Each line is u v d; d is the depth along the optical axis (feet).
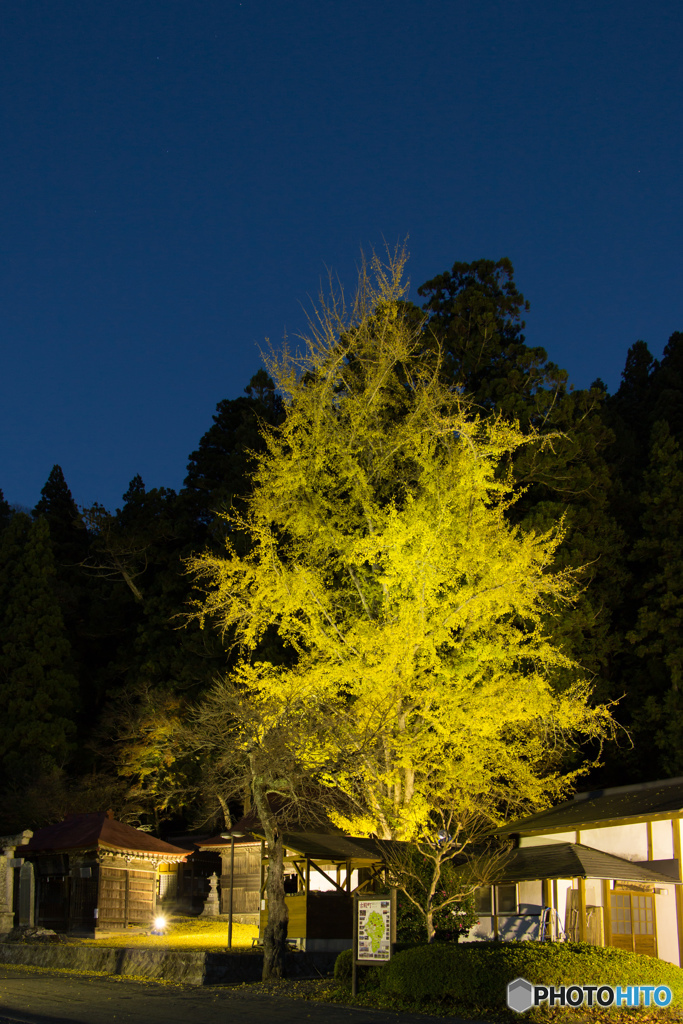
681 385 153.48
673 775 99.35
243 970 57.72
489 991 43.09
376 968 50.34
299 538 78.33
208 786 80.28
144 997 49.37
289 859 70.85
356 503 78.64
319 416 78.43
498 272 149.69
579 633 103.65
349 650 72.54
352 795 69.97
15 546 155.12
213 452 176.35
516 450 116.06
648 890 61.87
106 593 180.75
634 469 135.85
